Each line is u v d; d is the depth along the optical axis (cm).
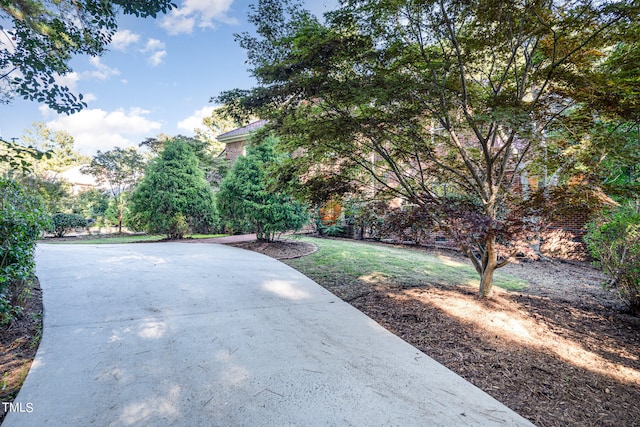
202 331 346
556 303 450
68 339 315
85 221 1633
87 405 215
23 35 364
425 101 384
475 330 353
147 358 284
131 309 404
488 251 443
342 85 371
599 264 467
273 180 660
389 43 393
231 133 1886
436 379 262
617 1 300
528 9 330
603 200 372
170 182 1264
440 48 410
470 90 440
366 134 423
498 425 206
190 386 243
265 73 387
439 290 502
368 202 543
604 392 246
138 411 211
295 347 315
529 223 388
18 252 317
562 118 394
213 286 520
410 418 211
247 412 213
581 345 323
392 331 361
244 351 303
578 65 371
